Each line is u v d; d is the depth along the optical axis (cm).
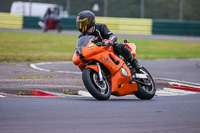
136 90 2425
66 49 7512
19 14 13075
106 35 2328
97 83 2225
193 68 4903
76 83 3112
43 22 11894
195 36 11650
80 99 2334
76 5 15325
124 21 11938
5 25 12762
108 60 2259
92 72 2288
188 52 7831
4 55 5741
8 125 1491
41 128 1455
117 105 2073
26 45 7950
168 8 13862
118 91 2322
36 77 3412
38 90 2656
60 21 12344
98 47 2233
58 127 1482
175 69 4681
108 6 14388
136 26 11894
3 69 4019
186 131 1511
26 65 4491
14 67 4234
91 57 2203
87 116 1717
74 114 1748
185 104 2209
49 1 15362
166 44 9325
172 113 1883
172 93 2922
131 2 14262
